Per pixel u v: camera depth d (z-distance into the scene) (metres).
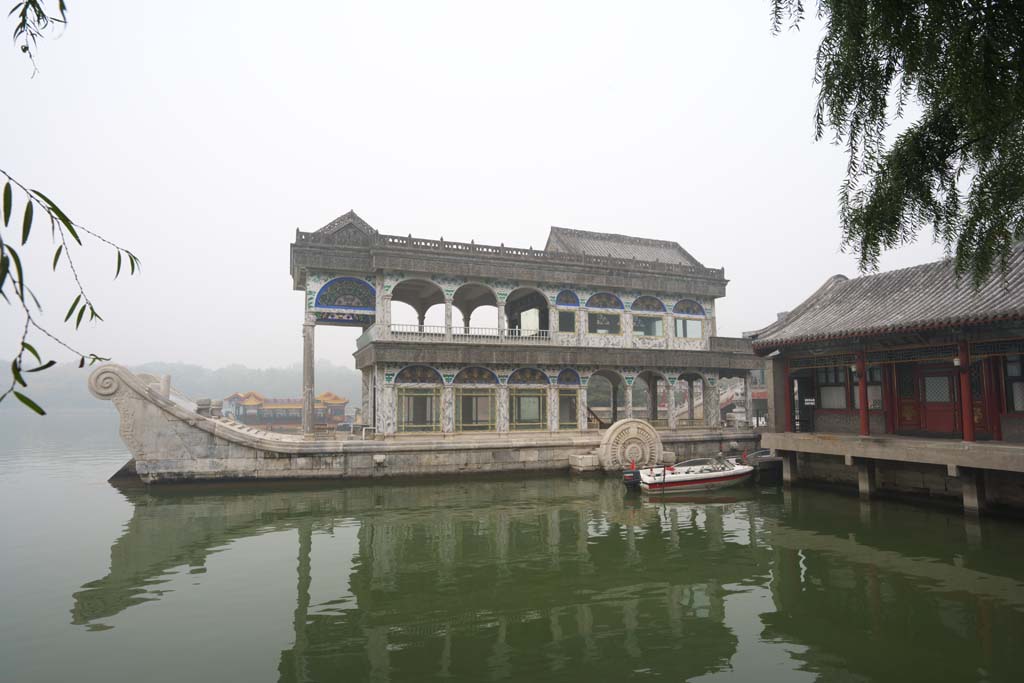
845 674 8.88
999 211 7.27
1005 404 20.66
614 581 13.47
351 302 34.81
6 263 2.72
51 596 12.41
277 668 9.15
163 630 10.63
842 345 24.50
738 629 10.68
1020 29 5.82
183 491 25.36
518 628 10.79
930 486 21.91
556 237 43.38
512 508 22.19
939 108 7.40
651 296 40.25
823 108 7.46
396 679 8.79
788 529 18.45
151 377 29.94
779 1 6.60
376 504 22.94
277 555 15.64
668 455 32.16
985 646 9.82
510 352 34.72
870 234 7.45
